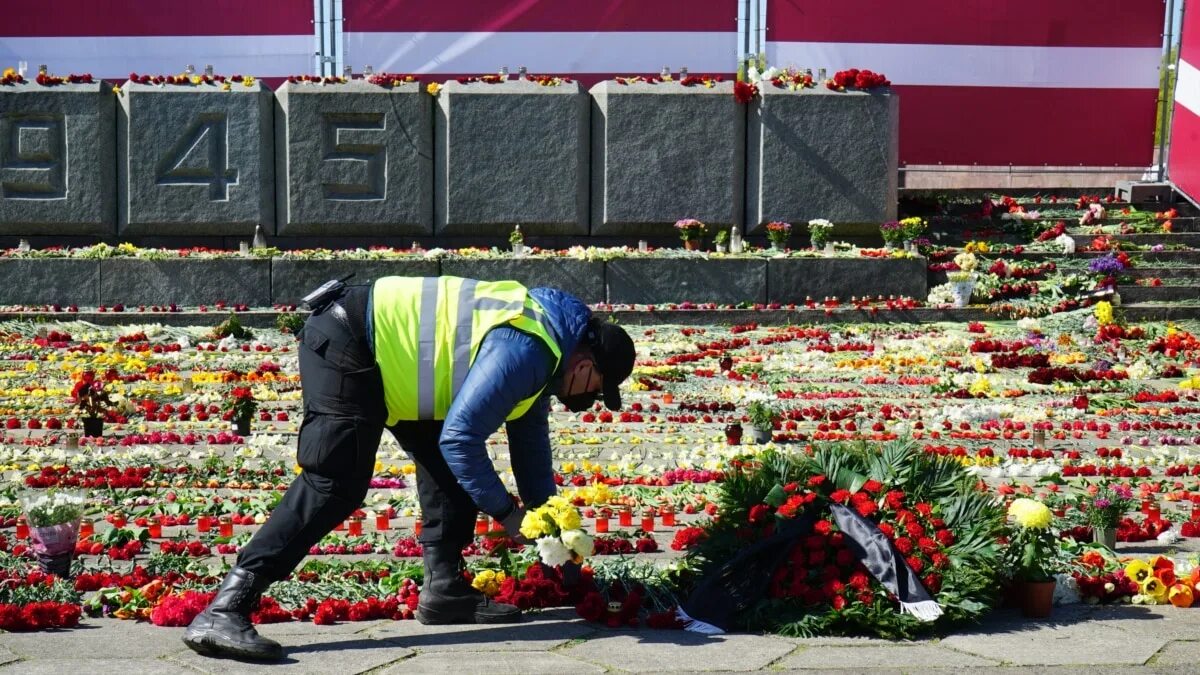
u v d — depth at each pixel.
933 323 20.91
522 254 21.91
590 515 8.74
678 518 8.72
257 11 25.77
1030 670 5.05
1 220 22.69
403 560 7.34
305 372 5.49
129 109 22.78
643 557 7.42
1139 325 20.45
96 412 11.55
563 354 5.56
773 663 5.15
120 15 25.66
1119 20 26.44
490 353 5.40
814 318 20.94
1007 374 16.73
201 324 20.00
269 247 22.45
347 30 25.84
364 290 5.57
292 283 20.92
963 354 18.19
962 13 26.20
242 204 22.97
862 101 23.83
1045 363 17.30
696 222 22.83
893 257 21.86
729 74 26.14
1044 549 6.91
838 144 23.86
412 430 5.87
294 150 23.05
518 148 23.34
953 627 5.74
